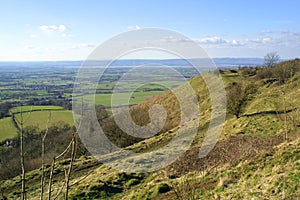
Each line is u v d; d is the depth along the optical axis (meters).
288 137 24.44
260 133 27.98
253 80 49.66
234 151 23.91
